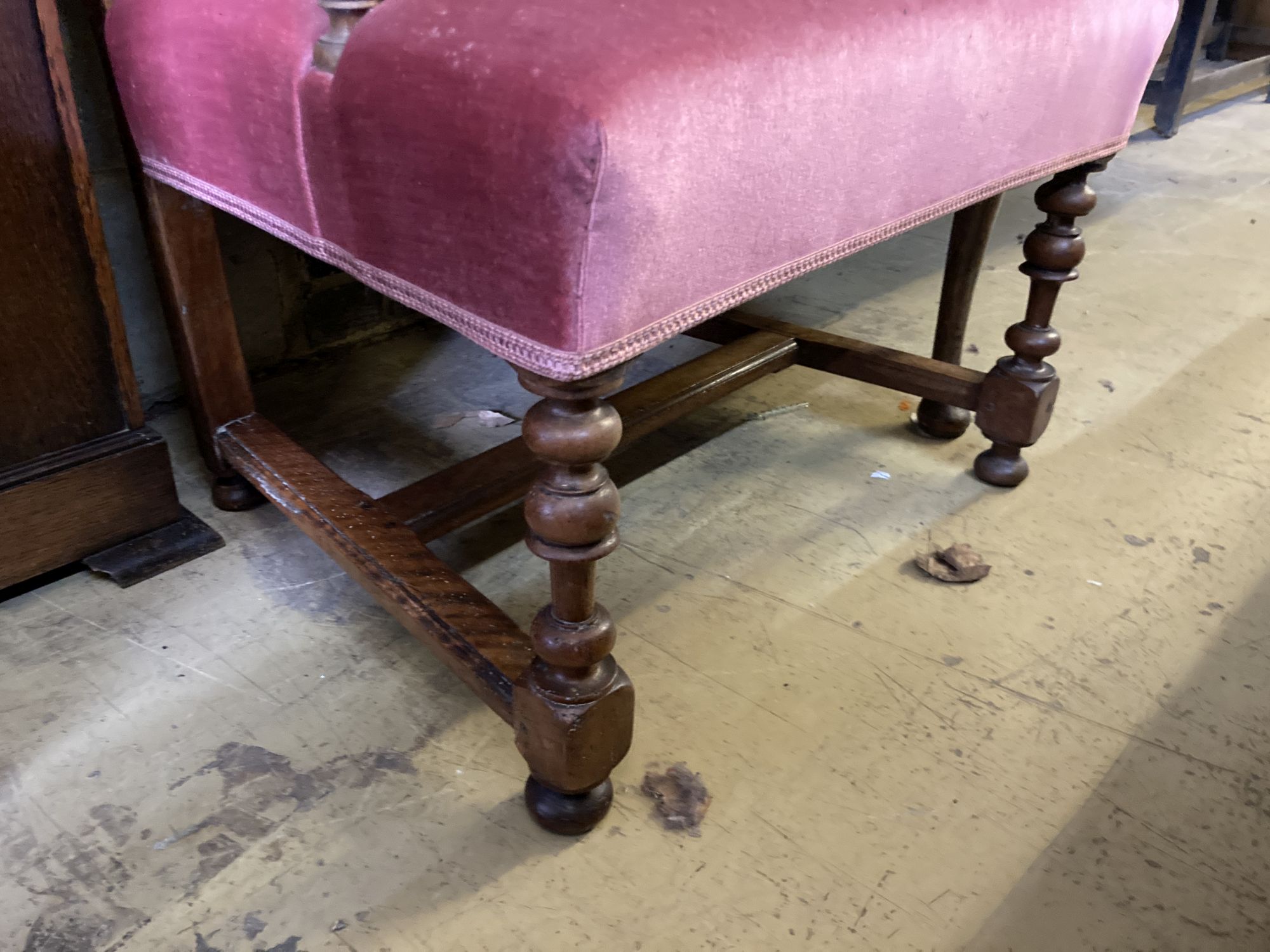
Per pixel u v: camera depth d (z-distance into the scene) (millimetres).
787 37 544
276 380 1364
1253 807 747
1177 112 2646
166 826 714
